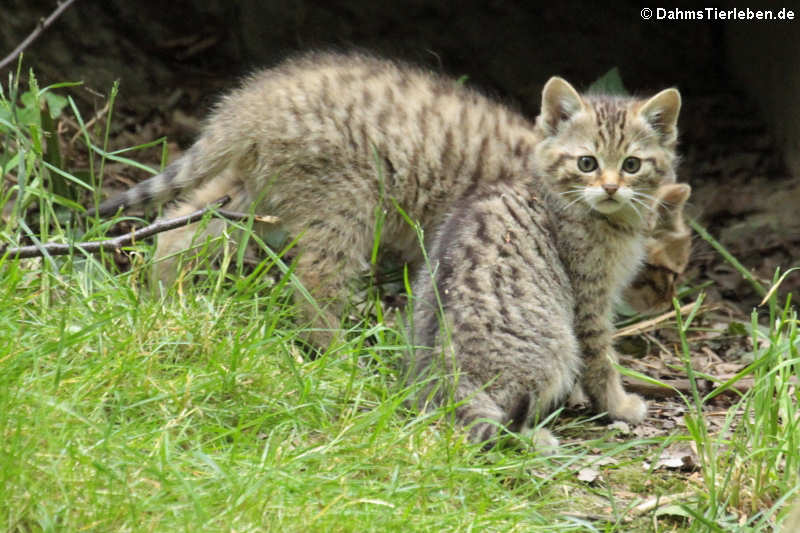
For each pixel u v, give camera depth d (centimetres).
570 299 905
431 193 988
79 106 1423
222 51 1566
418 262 1026
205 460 618
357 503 628
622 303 1063
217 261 1092
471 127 999
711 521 649
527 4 1612
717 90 1611
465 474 693
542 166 922
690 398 958
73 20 1476
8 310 737
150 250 922
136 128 1425
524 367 830
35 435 605
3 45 1441
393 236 1016
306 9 1559
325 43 1558
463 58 1577
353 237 977
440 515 636
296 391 776
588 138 900
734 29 1617
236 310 848
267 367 791
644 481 755
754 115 1559
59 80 1434
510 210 895
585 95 1002
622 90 1307
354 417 739
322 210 969
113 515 573
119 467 610
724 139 1518
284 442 696
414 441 720
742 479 717
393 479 657
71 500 579
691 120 1545
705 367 1033
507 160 998
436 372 817
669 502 711
